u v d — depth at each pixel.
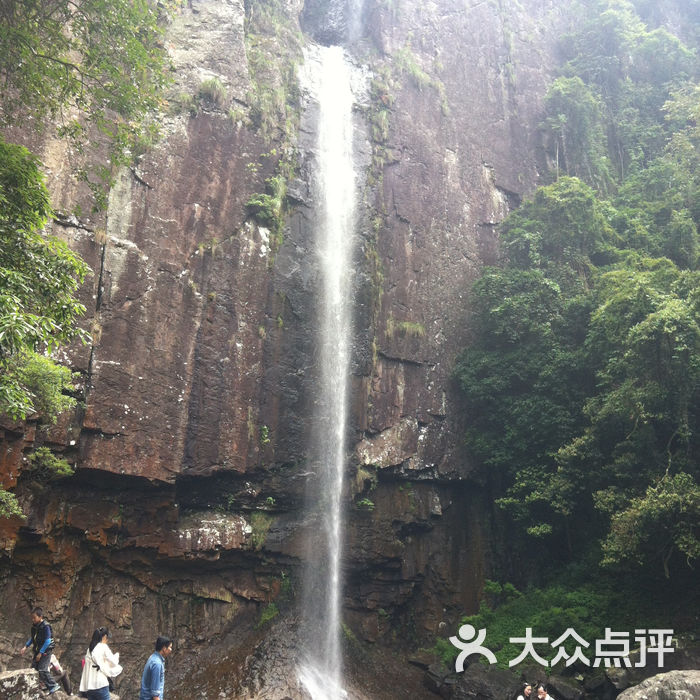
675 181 26.67
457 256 24.78
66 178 16.97
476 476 22.75
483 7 30.30
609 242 24.52
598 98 30.77
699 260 23.53
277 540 19.36
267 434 19.64
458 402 23.16
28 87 12.81
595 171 28.67
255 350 19.97
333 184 23.45
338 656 18.55
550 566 20.67
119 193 18.11
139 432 17.08
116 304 17.31
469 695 16.52
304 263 21.77
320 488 20.22
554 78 31.31
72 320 10.24
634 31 32.94
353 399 21.31
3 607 14.66
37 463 15.10
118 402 16.83
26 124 16.44
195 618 17.84
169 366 18.05
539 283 22.17
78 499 16.28
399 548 20.75
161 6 19.94
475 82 28.38
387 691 17.52
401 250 23.67
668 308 16.11
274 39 24.53
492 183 26.88
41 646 10.02
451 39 28.67
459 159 26.33
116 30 13.02
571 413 20.11
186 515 18.36
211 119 20.75
